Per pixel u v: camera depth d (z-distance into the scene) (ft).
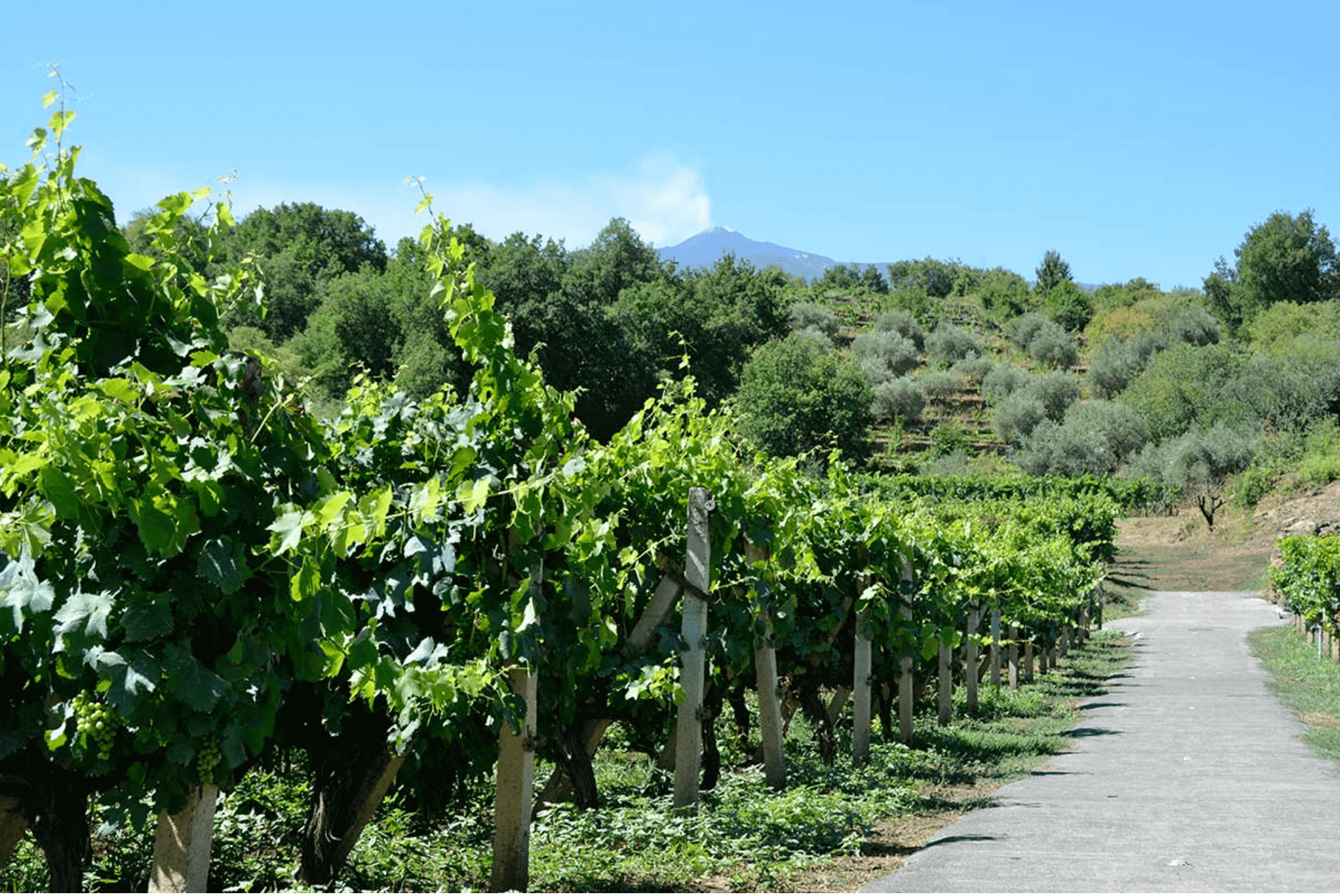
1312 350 249.14
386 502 12.35
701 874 20.40
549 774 29.60
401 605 19.30
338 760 18.44
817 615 34.42
